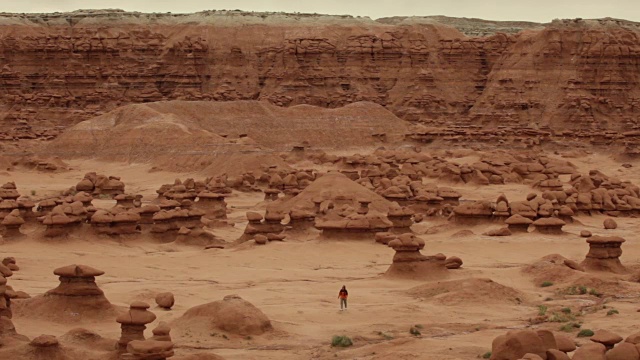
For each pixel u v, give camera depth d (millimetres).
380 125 175500
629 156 165125
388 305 55594
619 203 102000
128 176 141750
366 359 43000
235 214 104875
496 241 82125
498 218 88875
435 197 101500
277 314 51906
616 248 67875
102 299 50406
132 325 41750
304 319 51406
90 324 48906
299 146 156375
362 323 50969
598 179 116938
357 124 173250
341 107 181375
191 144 146500
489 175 135250
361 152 166375
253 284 64250
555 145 175500
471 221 89250
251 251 78250
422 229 89875
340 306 54781
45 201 90062
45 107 190625
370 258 75938
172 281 65188
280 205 100812
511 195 121312
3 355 41125
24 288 59156
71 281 50156
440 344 45188
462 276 66250
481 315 53375
